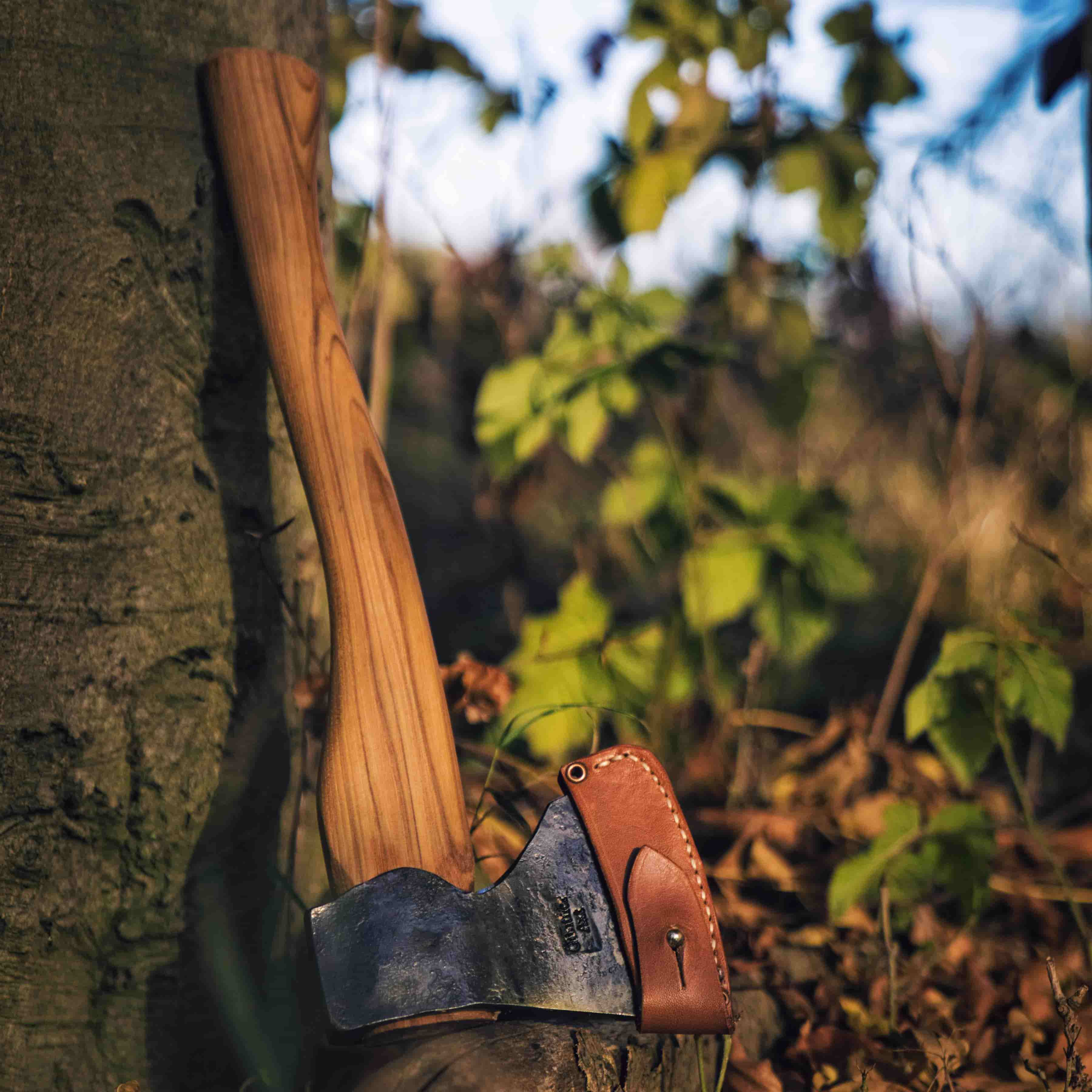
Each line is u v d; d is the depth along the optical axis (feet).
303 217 3.68
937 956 5.15
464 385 9.50
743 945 5.15
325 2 4.69
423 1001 3.05
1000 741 5.09
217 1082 3.81
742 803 6.91
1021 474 8.49
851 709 7.70
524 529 11.55
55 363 3.48
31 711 3.48
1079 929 5.35
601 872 3.31
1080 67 6.75
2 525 3.43
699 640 7.02
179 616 3.76
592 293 7.10
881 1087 4.17
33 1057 3.52
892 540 11.57
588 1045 3.28
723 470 11.19
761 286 8.25
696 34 7.08
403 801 3.29
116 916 3.66
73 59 3.49
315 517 3.53
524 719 5.66
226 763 3.89
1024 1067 4.29
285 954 4.09
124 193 3.57
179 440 3.77
